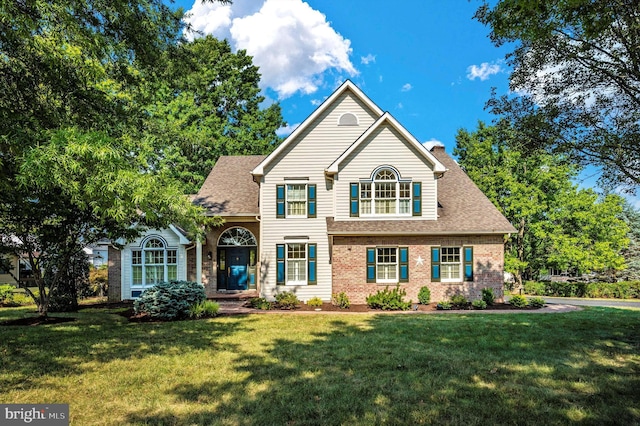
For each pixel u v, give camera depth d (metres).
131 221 12.62
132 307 15.95
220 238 19.64
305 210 17.95
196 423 4.81
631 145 8.97
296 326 11.40
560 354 8.05
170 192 9.20
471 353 8.10
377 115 18.41
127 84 12.21
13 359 7.75
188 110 30.50
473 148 32.91
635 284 26.22
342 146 18.23
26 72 7.89
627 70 8.18
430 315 13.88
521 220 28.20
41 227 12.09
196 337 9.82
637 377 6.59
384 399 5.56
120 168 6.55
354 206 17.52
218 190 20.08
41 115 7.95
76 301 15.95
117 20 9.37
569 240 26.52
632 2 6.56
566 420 4.93
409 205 17.61
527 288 28.55
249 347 8.70
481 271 17.31
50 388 6.09
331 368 7.04
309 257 17.69
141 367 7.18
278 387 6.05
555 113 9.59
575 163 10.34
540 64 9.42
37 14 7.40
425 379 6.42
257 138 36.75
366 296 16.97
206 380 6.41
